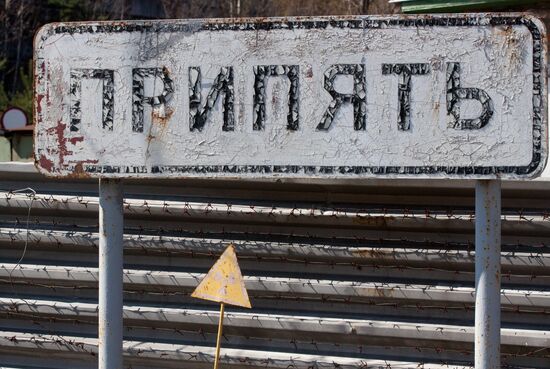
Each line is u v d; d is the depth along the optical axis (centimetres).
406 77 335
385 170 337
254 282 434
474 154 331
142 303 450
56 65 359
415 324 418
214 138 348
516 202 421
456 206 424
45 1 2992
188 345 442
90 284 454
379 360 422
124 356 440
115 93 355
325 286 428
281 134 344
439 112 333
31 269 457
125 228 455
